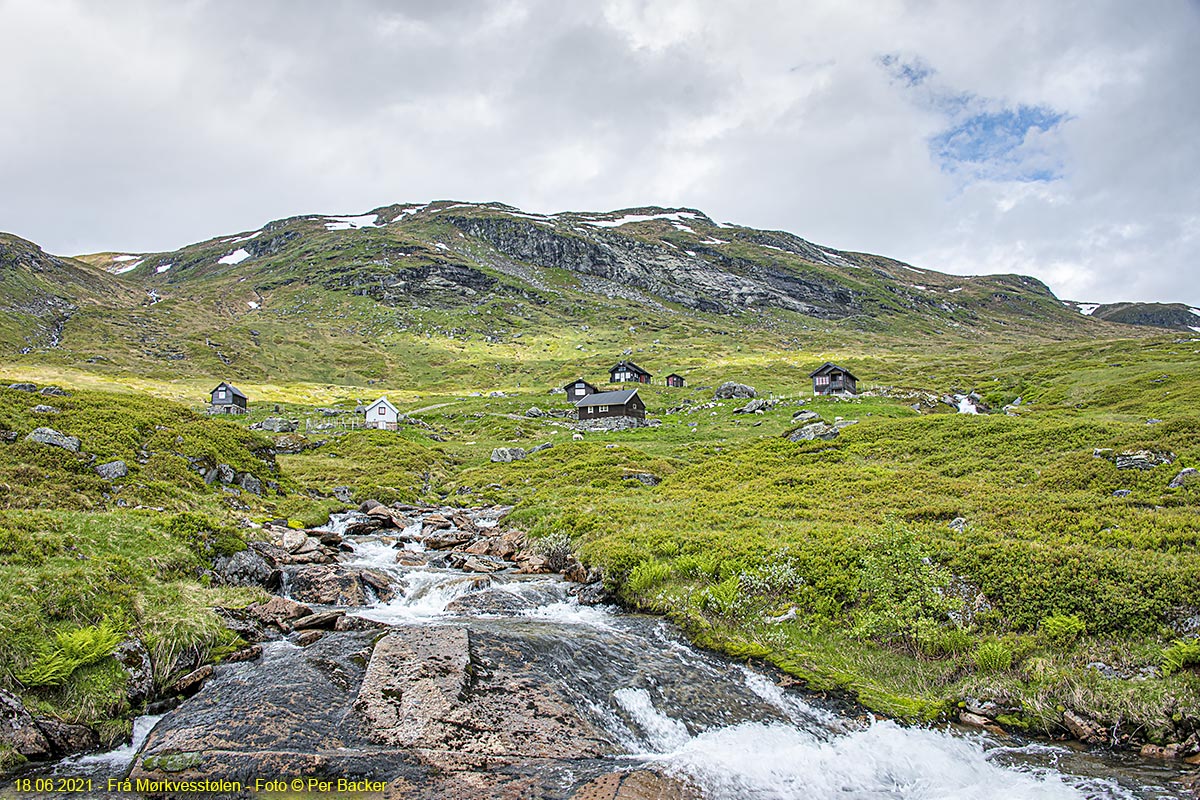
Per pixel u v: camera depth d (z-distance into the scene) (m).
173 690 14.55
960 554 21.47
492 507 44.53
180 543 21.92
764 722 14.64
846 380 102.75
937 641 17.70
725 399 107.12
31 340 173.25
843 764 12.81
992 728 14.38
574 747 12.88
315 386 149.25
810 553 23.44
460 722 13.21
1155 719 13.45
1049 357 140.75
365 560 27.97
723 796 11.49
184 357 172.38
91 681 13.64
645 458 58.38
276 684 14.54
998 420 50.66
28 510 22.27
